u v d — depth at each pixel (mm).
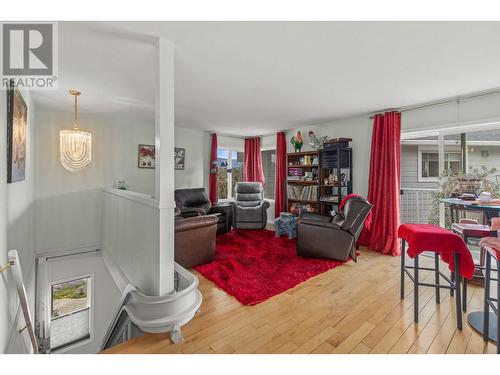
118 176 4625
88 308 4375
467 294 2416
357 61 2225
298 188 5160
